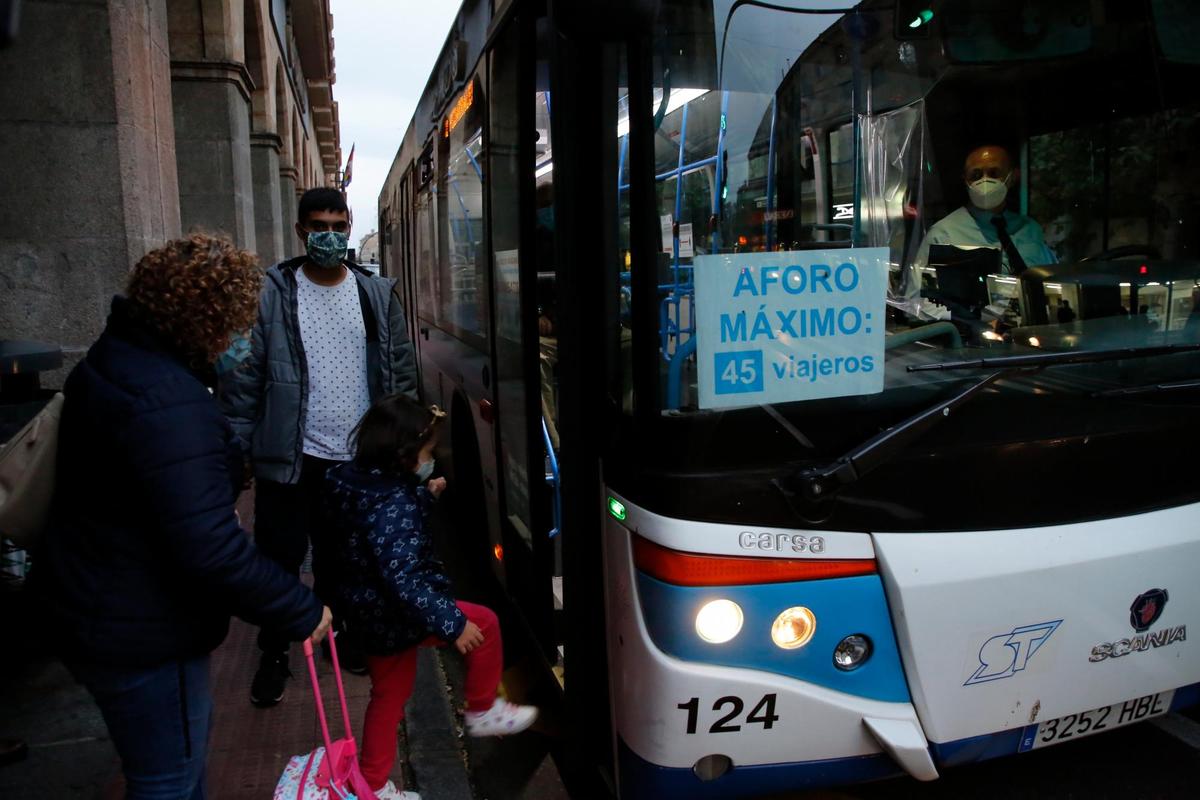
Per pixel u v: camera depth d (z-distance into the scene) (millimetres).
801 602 2254
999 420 2320
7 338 5621
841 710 2301
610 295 2432
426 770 3164
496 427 3986
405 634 2592
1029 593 2332
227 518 1866
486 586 5035
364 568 2570
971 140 2545
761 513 2229
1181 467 2490
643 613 2342
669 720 2279
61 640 1902
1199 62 2693
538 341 3201
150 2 6055
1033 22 2574
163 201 6359
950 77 2520
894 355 2365
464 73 4746
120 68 5570
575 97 2439
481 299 4363
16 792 2951
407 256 8523
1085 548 2367
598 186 2439
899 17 2459
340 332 3453
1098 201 2666
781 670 2279
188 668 1989
